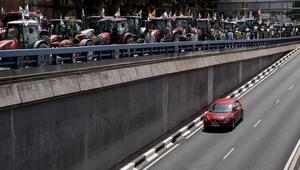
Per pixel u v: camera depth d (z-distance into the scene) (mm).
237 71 60719
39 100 21453
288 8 154500
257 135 37625
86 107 25969
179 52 41594
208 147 34594
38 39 31250
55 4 80812
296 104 49094
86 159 26125
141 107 33750
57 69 23891
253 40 68812
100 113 27625
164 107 38156
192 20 55344
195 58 45125
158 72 36094
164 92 38000
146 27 47969
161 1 106375
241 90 57906
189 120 43312
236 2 160125
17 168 20219
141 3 97062
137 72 32531
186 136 38219
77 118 25031
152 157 32312
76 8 85875
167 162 31109
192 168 29609
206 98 49312
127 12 94000
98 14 87625
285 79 63875
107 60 29172
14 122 20000
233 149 33750
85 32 41031
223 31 66500
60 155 23484
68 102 24125
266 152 32594
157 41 46688
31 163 21172
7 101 19328
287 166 29203
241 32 77125
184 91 42781
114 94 29438
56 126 23094
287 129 39156
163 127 38219
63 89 23391
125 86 30984
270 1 156625
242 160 30875
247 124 41719
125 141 31312
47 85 22219
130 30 44938
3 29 35781
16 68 21109
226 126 39219
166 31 47562
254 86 60500
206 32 59500
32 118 21219
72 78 24484
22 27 29938
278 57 84438
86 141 26078
